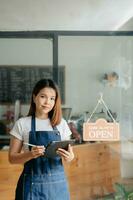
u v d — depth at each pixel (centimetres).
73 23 370
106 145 368
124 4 365
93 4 365
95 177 366
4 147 364
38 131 210
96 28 372
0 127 375
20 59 377
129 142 372
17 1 362
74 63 377
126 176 372
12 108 380
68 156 202
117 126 371
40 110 212
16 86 380
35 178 204
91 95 377
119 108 377
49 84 214
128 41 376
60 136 214
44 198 204
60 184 208
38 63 377
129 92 380
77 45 375
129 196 324
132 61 377
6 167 347
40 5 364
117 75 378
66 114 372
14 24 370
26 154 198
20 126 211
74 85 377
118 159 371
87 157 363
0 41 375
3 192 349
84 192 360
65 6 365
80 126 365
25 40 374
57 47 374
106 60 377
